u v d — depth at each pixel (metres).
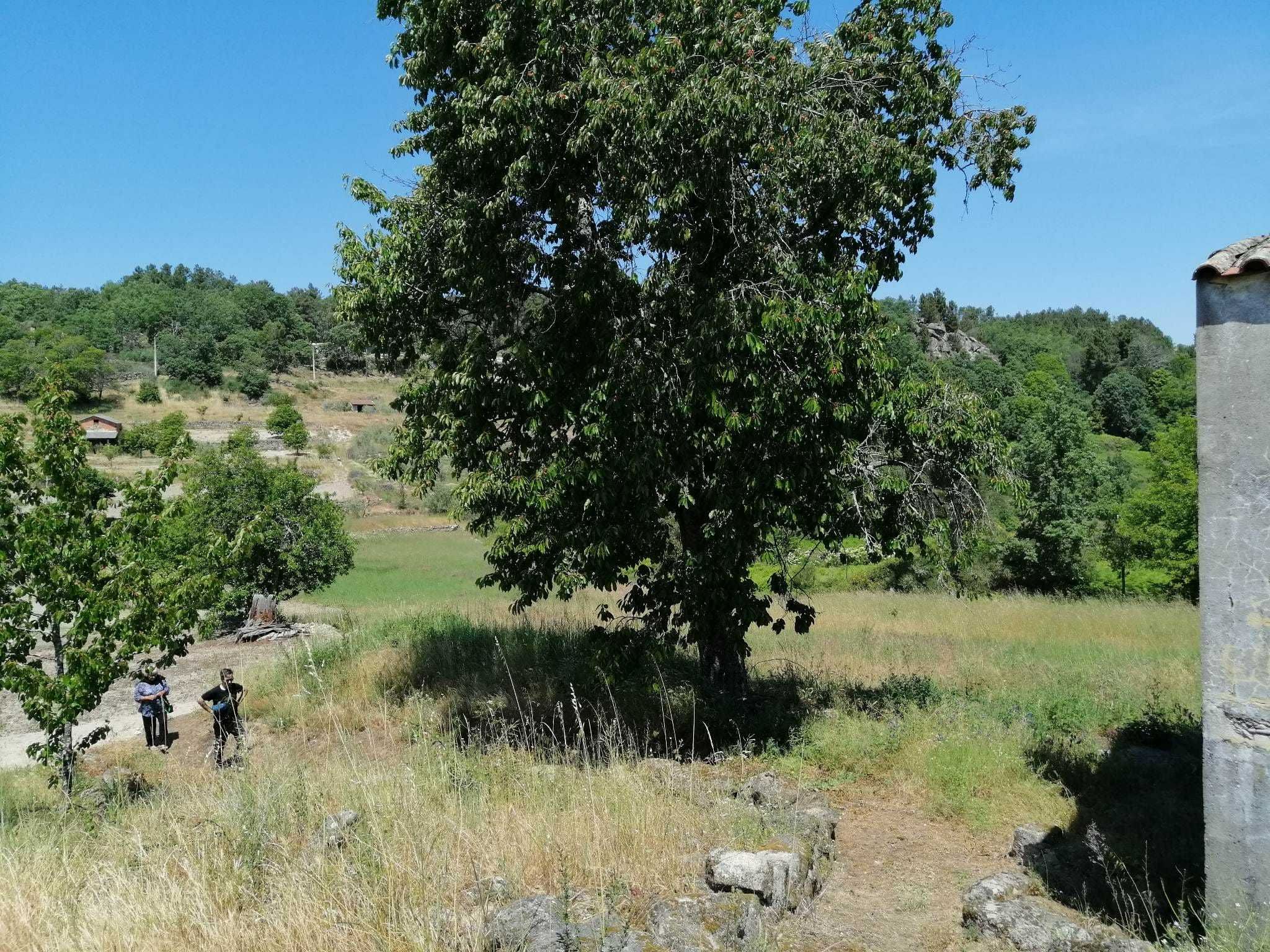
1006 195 10.37
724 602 9.58
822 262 9.33
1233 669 4.98
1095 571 30.69
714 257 9.65
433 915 5.02
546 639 15.41
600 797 7.22
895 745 9.37
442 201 10.71
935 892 6.41
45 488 10.12
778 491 9.20
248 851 6.12
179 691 16.47
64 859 6.50
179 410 95.81
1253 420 4.96
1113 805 7.68
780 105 8.62
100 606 9.62
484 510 10.53
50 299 153.00
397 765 8.97
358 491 61.12
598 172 8.93
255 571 21.98
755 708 10.96
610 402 8.85
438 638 15.90
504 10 9.05
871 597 26.81
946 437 10.66
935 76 10.22
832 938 5.59
